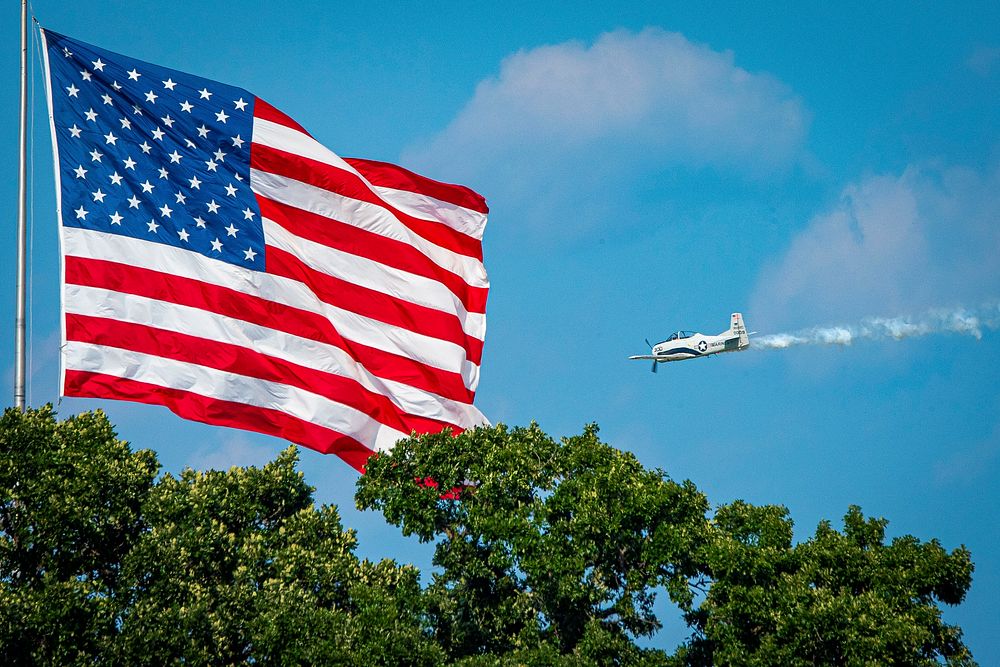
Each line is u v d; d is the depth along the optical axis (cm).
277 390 18125
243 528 18475
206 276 18150
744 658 16900
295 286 18562
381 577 18062
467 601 18262
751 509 18375
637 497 17788
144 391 17525
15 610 15838
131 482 17538
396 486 18338
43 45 18288
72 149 18075
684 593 17650
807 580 17438
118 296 17688
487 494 18075
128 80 18638
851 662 16525
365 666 16662
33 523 16912
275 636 16812
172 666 16500
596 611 18088
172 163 18500
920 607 17475
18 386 17475
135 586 16988
